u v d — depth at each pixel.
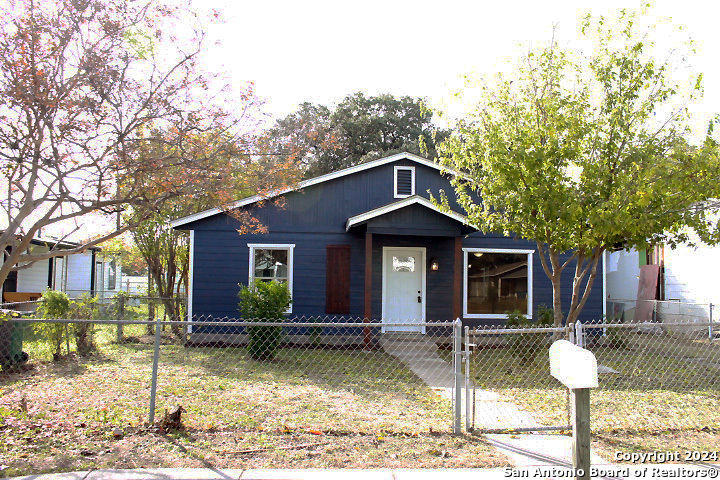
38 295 19.41
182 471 4.89
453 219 13.51
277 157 8.74
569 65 9.37
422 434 6.12
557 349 4.21
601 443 5.93
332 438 5.91
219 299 14.09
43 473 4.78
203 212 14.02
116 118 6.72
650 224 8.48
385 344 13.67
